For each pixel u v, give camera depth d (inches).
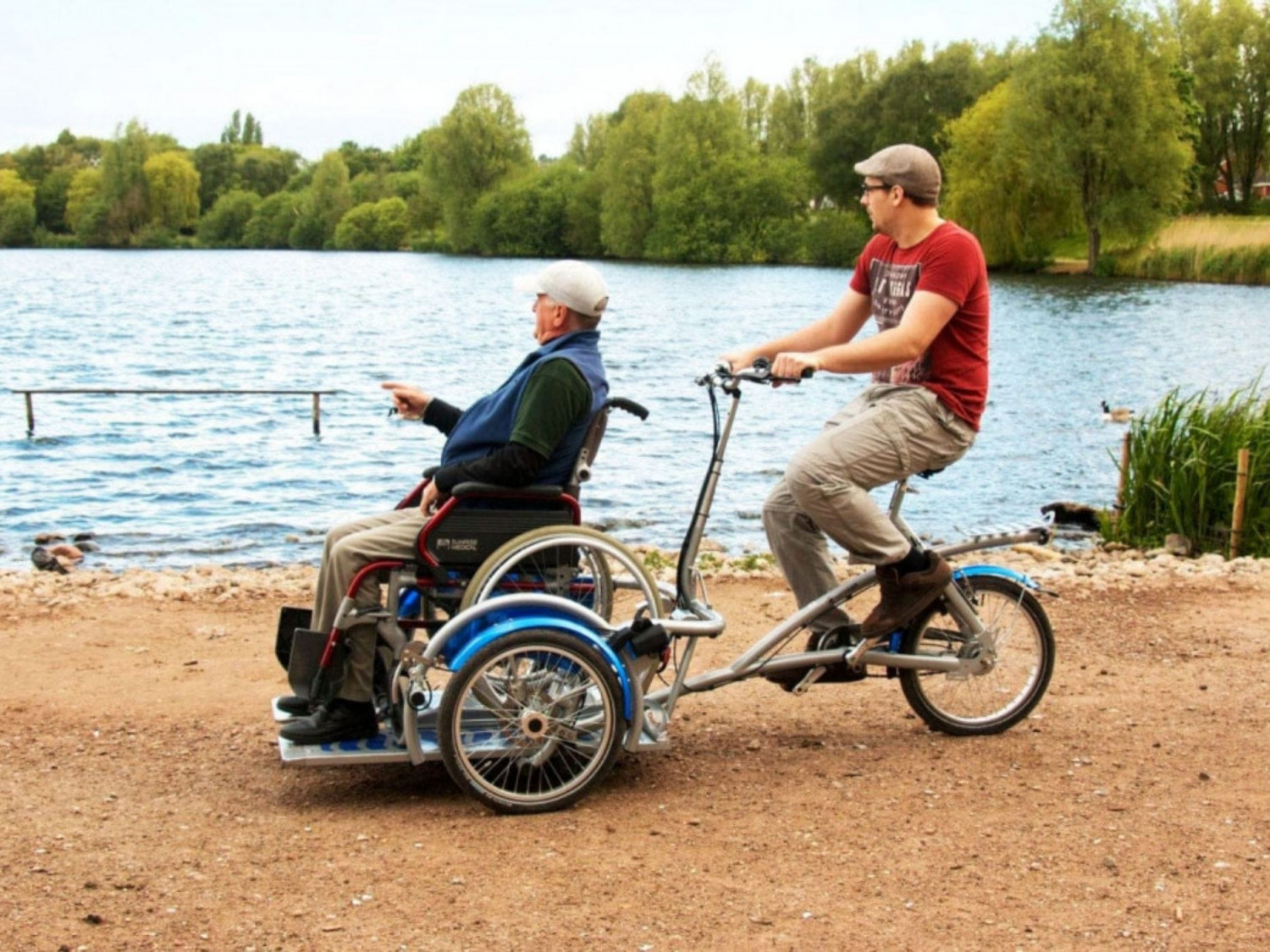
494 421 183.5
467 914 146.7
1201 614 295.0
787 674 197.9
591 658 176.1
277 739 210.4
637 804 181.0
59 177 6003.9
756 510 555.5
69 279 3006.9
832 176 3403.1
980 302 190.7
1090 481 633.0
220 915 145.8
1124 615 294.8
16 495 595.2
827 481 187.0
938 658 201.5
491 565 178.1
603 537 181.0
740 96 4404.5
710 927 144.6
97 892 150.9
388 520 188.4
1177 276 2329.0
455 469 179.2
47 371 1135.0
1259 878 157.5
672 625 182.1
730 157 3484.3
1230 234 2422.5
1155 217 2298.2
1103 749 203.3
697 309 1948.8
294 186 5930.1
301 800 183.9
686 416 848.3
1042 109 2297.0
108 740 208.1
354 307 2062.0
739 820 174.9
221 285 2746.1
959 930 144.6
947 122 3070.9
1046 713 222.1
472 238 4301.2
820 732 212.4
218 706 226.8
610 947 140.0
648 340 1455.5
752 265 3366.1
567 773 187.0
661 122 3580.2
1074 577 342.6
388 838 168.6
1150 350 1251.8
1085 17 2279.8
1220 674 246.8
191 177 5556.1
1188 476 417.1
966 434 193.3
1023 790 186.1
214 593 323.6
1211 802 181.3
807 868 159.5
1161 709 224.1
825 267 3275.1
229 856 162.2
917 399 190.7
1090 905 150.7
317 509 571.8
